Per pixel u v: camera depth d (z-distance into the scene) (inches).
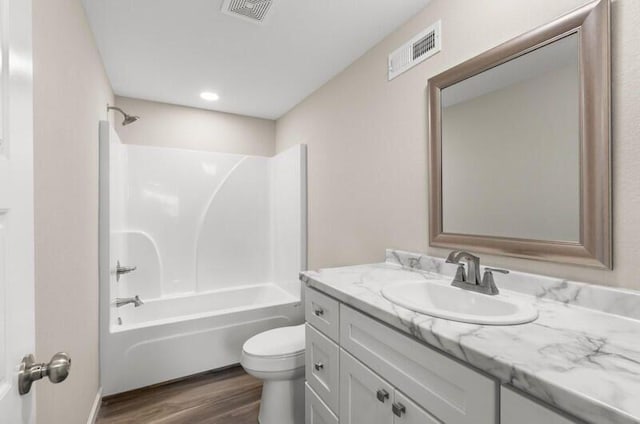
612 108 37.6
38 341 38.3
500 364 25.5
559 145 42.2
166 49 79.0
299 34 72.9
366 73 80.4
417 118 64.8
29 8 25.5
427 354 33.1
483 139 51.7
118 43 76.0
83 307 61.2
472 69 52.7
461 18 56.0
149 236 113.2
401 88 68.9
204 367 90.3
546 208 43.6
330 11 65.0
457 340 29.5
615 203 37.5
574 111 40.6
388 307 39.2
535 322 34.6
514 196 47.4
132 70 90.2
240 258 129.3
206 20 67.7
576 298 39.8
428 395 33.0
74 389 54.6
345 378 46.9
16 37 23.3
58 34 46.6
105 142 79.7
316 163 104.9
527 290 45.1
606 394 20.7
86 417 63.7
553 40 42.5
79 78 58.7
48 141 42.1
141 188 112.2
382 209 74.6
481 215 51.9
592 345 28.8
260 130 135.8
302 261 110.5
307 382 58.4
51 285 42.9
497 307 42.6
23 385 23.2
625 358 26.2
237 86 102.0
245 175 130.4
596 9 38.3
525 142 46.1
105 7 62.7
